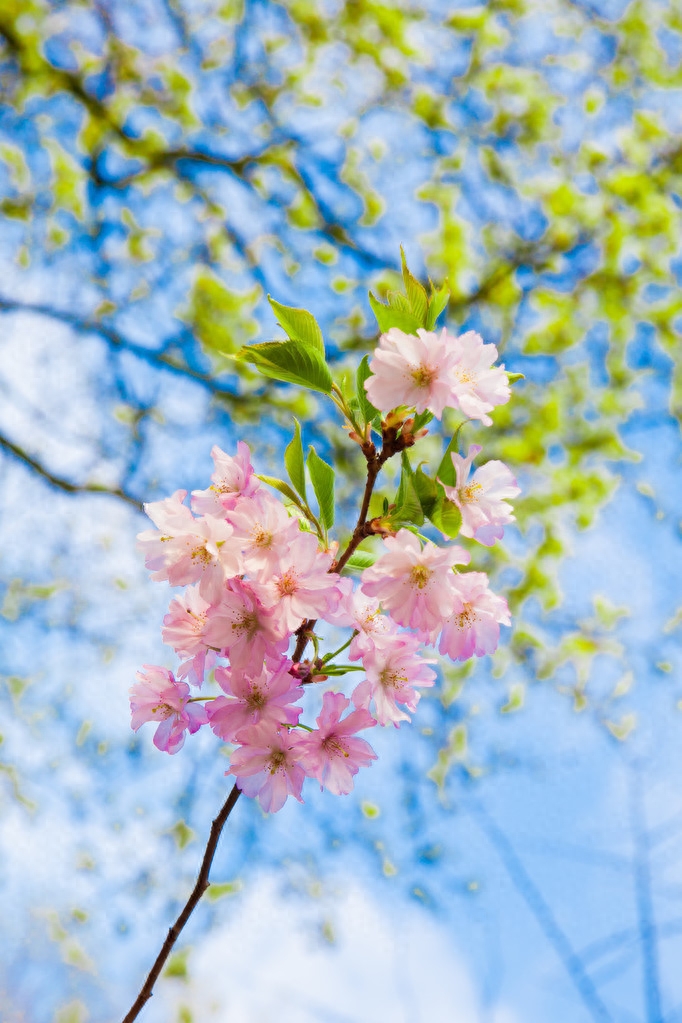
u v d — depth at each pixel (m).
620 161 5.64
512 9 5.67
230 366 5.45
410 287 1.61
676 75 5.69
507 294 5.53
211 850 1.40
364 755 1.57
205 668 1.67
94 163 5.30
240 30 5.51
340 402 1.62
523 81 5.65
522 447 5.45
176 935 1.32
